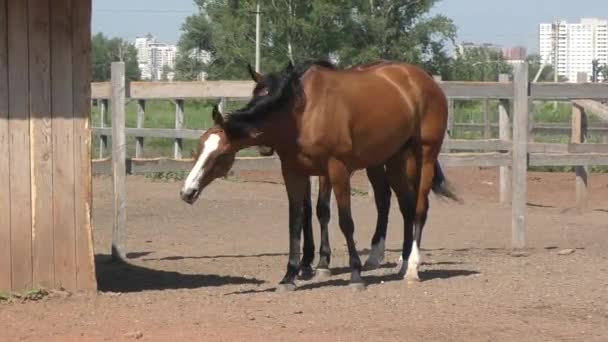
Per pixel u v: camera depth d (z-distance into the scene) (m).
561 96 12.98
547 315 8.34
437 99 10.32
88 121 9.04
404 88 9.95
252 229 14.29
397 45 57.69
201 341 7.29
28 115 8.80
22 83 8.78
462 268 10.87
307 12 56.00
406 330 7.72
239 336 7.44
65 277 9.03
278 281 10.28
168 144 25.98
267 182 20.69
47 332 7.58
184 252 12.31
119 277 10.62
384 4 57.84
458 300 8.93
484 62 62.50
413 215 10.35
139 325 7.79
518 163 12.58
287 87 8.95
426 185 10.26
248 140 8.91
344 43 55.97
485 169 22.75
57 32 8.89
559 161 13.38
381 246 10.98
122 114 11.67
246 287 9.81
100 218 15.20
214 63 63.47
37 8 8.81
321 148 9.13
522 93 12.55
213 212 15.95
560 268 10.80
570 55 127.12
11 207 8.76
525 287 9.59
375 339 7.41
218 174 8.89
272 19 55.81
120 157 11.65
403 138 9.91
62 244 8.98
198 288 9.75
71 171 9.00
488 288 9.55
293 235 9.44
